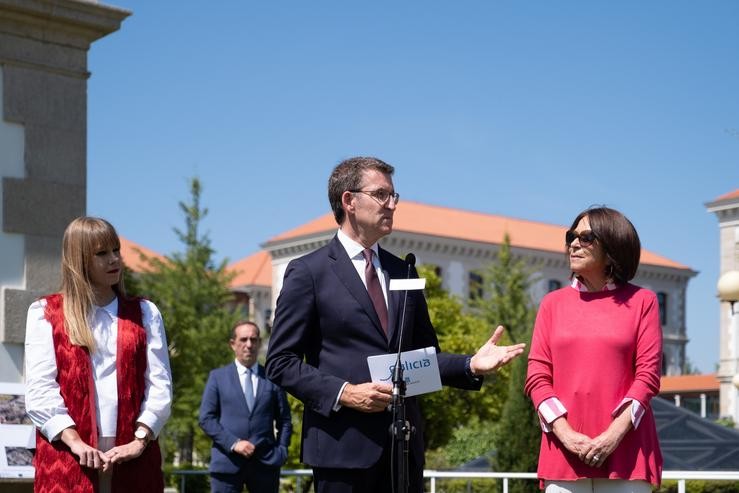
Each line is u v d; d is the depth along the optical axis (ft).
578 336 14.64
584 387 14.44
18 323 22.59
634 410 14.03
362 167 14.89
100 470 14.25
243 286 230.27
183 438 116.67
